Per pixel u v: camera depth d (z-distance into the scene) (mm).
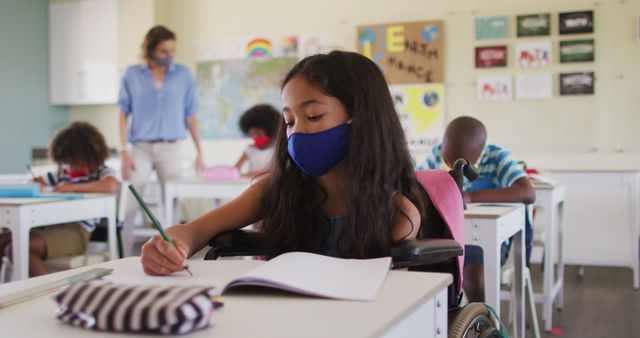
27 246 2572
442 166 2762
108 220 3016
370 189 1226
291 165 1354
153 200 5754
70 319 707
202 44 6086
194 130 5012
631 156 4934
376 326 686
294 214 1334
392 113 1282
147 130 4754
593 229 5020
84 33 6246
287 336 651
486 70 5273
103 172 3369
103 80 6195
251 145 4422
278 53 5863
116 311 671
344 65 1239
